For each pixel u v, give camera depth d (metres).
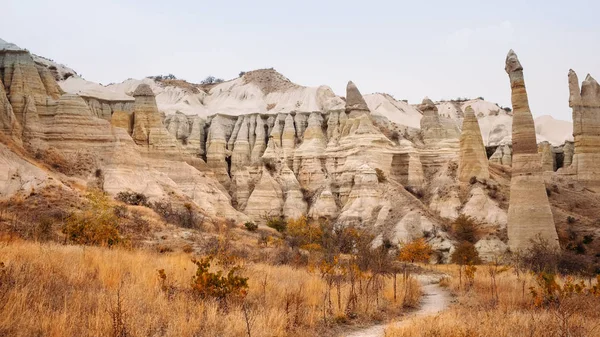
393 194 74.88
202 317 14.41
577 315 18.16
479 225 65.62
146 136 75.62
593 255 56.53
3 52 65.31
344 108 97.12
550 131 171.00
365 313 19.16
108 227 33.00
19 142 57.53
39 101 63.91
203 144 100.25
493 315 18.00
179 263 23.97
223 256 26.86
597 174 77.19
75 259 19.97
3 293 12.85
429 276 41.44
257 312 15.88
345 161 84.12
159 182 65.50
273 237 60.12
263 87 141.50
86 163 61.06
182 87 148.25
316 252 41.22
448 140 90.25
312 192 85.50
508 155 100.94
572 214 69.38
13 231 30.55
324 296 19.52
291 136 95.50
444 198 72.81
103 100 87.94
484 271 38.59
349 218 72.75
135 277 18.47
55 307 13.13
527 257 47.06
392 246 63.28
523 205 54.41
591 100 79.31
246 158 96.56
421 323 16.38
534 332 15.15
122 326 11.96
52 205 44.56
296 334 15.05
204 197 73.00
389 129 95.25
